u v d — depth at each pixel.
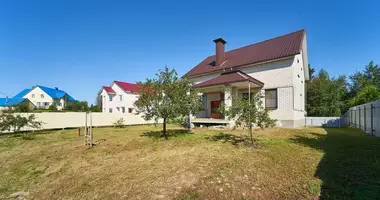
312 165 4.66
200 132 11.44
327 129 12.86
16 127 12.77
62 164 5.56
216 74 17.56
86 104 40.50
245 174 4.14
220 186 3.58
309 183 3.60
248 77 13.22
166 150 6.84
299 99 15.32
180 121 9.53
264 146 6.89
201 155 5.84
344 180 3.70
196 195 3.25
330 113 22.94
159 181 3.92
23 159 6.22
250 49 17.89
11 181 4.36
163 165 5.00
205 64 20.86
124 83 35.50
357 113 13.39
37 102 43.91
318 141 7.88
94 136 11.26
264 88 14.31
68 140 10.05
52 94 46.25
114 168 4.98
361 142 7.62
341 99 26.58
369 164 4.63
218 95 16.48
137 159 5.77
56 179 4.41
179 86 9.03
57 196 3.55
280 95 13.49
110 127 18.47
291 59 13.12
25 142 9.59
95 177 4.39
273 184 3.63
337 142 7.63
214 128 13.42
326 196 3.11
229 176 4.04
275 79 13.78
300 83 15.95
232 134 10.16
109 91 34.06
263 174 4.12
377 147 6.60
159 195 3.31
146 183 3.85
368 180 3.65
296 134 9.89
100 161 5.71
